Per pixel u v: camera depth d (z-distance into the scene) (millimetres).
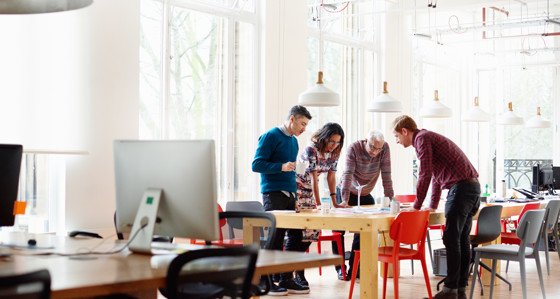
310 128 8859
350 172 6207
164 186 2812
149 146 2863
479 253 5508
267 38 7844
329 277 6715
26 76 5625
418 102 11609
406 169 10688
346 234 9164
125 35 6184
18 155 3076
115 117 6105
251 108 7844
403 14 10523
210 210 2709
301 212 5227
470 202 5145
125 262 2586
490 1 9430
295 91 8203
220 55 7480
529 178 12578
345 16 9039
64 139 5809
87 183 5902
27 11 3154
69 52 5836
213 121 7391
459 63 12969
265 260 2613
